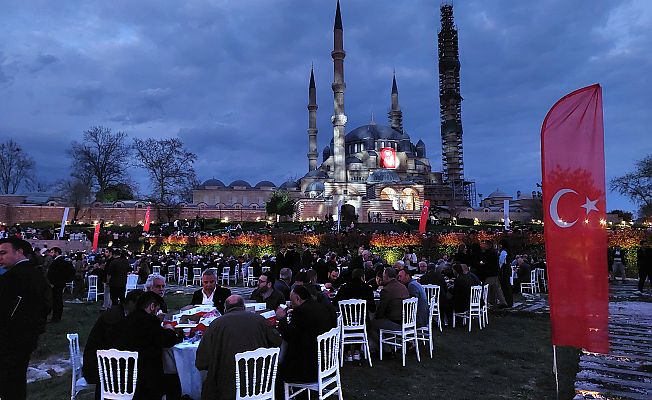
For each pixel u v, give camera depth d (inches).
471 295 502.6
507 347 425.1
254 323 231.6
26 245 228.5
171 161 3097.9
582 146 233.5
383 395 297.4
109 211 3203.7
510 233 1311.5
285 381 265.3
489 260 636.7
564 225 236.4
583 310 231.5
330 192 3435.0
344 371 352.8
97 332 248.8
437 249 1365.7
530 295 797.2
